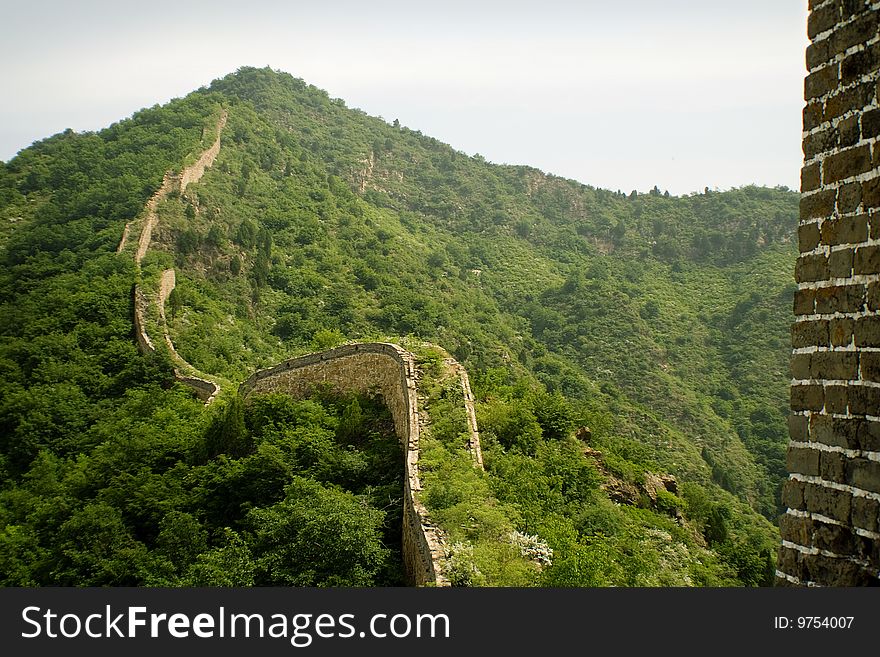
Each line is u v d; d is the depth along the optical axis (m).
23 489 41.19
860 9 7.07
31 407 50.41
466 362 79.25
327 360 33.56
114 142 114.88
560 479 25.12
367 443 28.23
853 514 6.72
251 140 126.75
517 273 145.12
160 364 56.78
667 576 20.25
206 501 27.75
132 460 34.72
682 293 139.75
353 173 187.50
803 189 7.54
